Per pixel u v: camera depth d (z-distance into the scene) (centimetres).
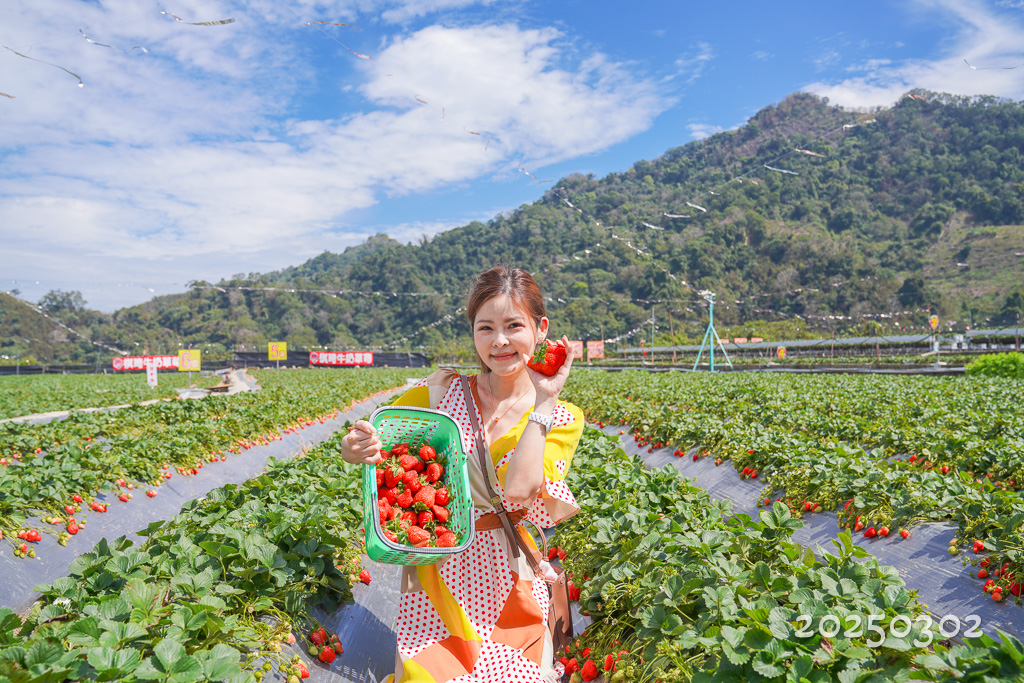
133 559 350
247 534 395
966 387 1571
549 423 292
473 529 279
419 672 268
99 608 297
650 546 388
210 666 253
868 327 7169
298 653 335
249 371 5841
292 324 9369
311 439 1370
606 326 7925
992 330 5503
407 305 9319
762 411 1173
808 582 319
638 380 2384
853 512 541
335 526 436
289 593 361
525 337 303
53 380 4138
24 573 469
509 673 284
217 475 884
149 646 285
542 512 322
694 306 8225
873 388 1614
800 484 625
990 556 401
